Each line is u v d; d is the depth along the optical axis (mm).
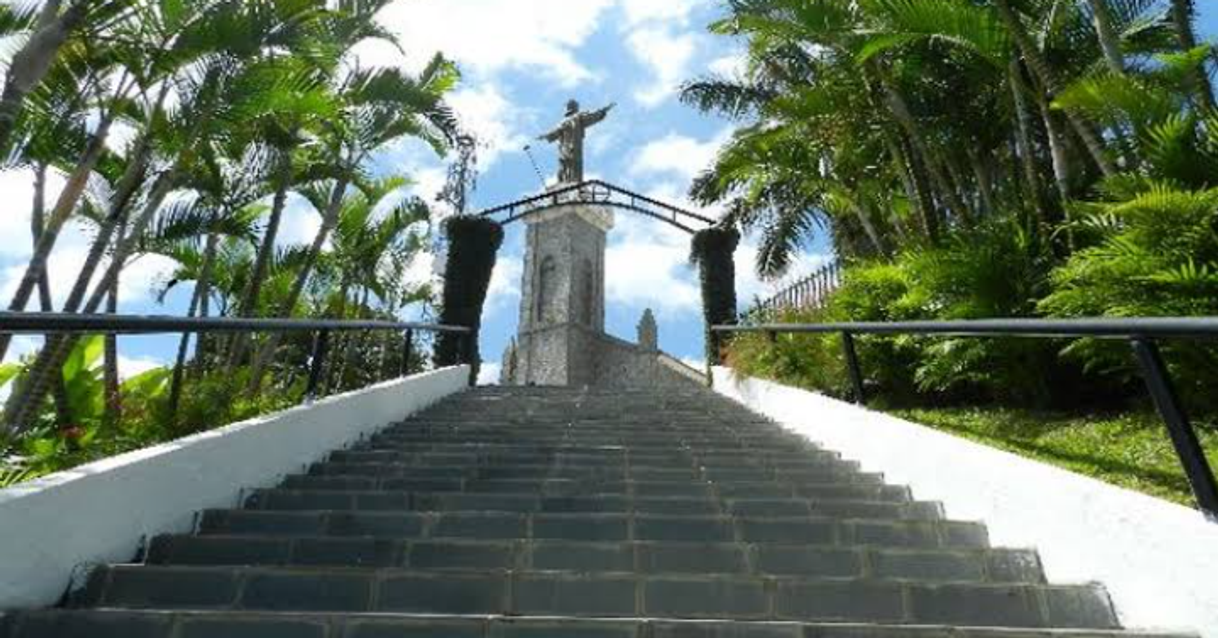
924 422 6238
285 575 2979
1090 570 3109
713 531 3844
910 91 9781
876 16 8227
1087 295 4883
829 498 4695
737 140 12266
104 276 8000
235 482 4398
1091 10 7266
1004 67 7703
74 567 3010
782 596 2961
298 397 9195
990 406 6773
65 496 2998
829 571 3367
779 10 9211
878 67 9500
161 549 3410
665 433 7238
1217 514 2551
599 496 4352
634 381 25406
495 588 2963
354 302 17453
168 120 8016
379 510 4324
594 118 28609
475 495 4344
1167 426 2627
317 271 15102
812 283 11672
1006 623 2895
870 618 2920
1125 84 5750
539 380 25844
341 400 6375
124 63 7520
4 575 2686
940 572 3359
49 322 2621
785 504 4316
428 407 9359
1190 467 2582
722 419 8398
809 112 10156
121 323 2996
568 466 5496
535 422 8000
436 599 2932
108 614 2596
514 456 5820
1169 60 6191
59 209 7238
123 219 9672
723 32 10594
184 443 3936
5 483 4691
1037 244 6574
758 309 12078
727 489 4793
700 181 14992
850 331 5578
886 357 7707
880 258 9867
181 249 12117
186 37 7426
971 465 4113
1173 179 5219
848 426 6133
